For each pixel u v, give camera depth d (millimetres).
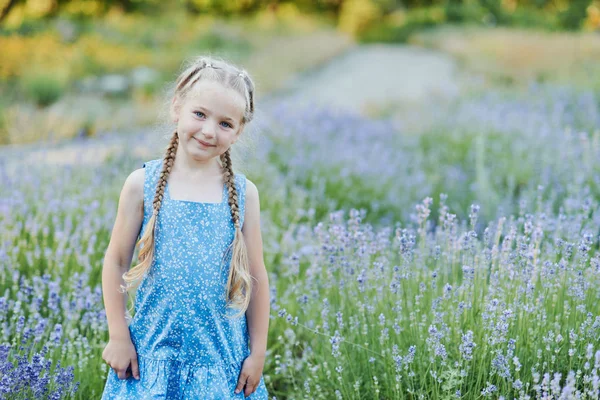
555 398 2494
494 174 6578
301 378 3258
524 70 15031
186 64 2902
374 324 3127
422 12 27562
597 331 2785
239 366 2613
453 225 3607
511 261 2998
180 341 2510
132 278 2479
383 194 6270
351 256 3408
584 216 4020
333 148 7188
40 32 17078
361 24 26812
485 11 27859
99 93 13086
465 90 11430
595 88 10578
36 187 5027
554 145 6711
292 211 5531
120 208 2557
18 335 3023
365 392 3053
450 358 2936
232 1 26297
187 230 2506
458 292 3096
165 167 2561
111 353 2500
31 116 10695
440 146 7816
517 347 2850
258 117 2910
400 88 15328
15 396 2662
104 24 19750
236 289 2541
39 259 4047
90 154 6898
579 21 24359
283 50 20609
